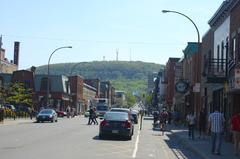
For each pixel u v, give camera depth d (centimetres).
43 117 5675
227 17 3500
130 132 3142
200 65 4812
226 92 3247
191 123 3294
